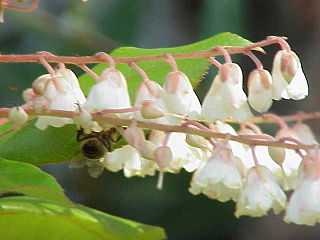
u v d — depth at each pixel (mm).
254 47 211
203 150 216
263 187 209
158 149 205
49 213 216
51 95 208
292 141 208
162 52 237
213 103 208
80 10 343
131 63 211
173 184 336
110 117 206
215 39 235
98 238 222
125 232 216
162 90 210
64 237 220
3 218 216
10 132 235
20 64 329
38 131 235
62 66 215
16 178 217
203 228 337
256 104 209
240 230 344
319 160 208
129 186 343
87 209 221
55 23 340
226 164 209
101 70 238
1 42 340
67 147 235
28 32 342
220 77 208
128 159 226
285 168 224
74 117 205
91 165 232
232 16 334
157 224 336
